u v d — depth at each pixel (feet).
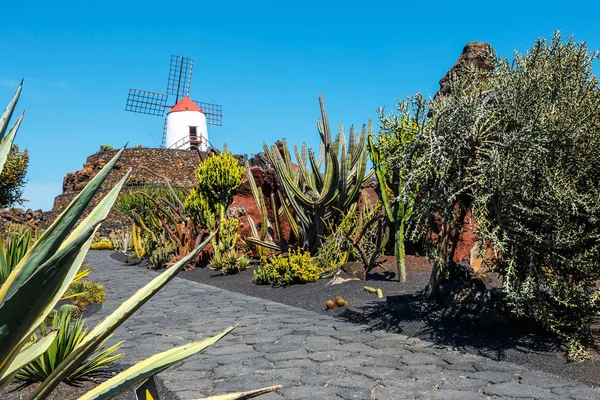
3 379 6.09
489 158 20.58
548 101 20.42
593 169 19.79
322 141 44.93
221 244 48.98
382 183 32.30
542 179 19.35
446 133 21.70
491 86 23.25
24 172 112.06
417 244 39.86
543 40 21.27
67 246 5.05
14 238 12.50
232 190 56.75
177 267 6.22
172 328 25.00
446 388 15.76
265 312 28.63
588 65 20.74
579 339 19.15
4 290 5.29
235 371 17.88
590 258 19.60
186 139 204.95
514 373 17.04
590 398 14.60
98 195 139.13
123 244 80.07
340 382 16.51
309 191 45.65
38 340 7.51
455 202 22.70
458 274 24.63
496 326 21.62
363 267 35.60
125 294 36.24
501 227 19.88
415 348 20.31
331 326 24.45
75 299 29.50
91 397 6.57
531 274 19.69
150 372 6.88
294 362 18.80
